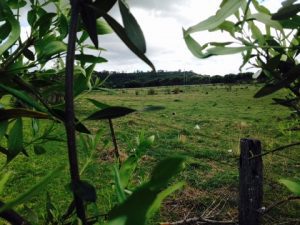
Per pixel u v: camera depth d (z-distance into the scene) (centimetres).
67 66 42
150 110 46
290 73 49
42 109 46
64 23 76
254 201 321
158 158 1123
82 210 44
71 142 43
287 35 62
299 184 42
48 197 89
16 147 59
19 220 43
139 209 25
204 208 673
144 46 39
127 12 40
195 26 42
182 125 2075
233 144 1432
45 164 976
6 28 61
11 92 45
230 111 2903
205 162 1140
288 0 45
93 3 44
